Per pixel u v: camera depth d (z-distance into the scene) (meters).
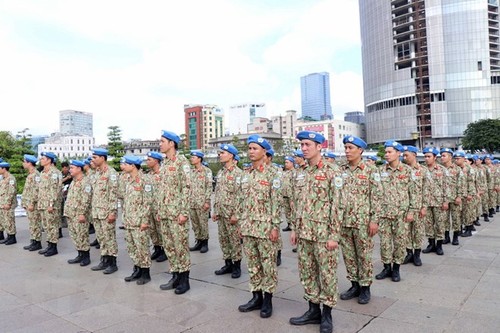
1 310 4.94
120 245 9.10
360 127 95.81
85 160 9.33
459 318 4.41
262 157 4.81
